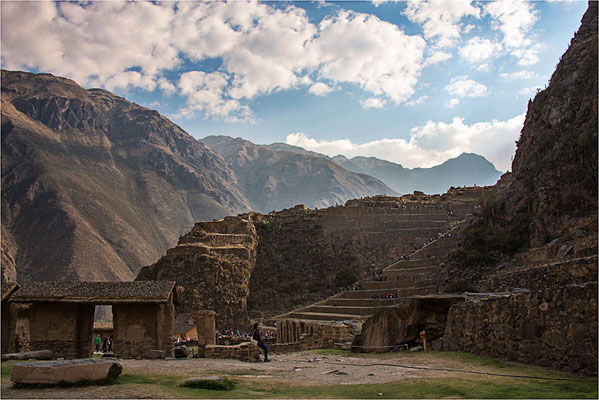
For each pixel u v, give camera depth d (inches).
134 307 1156.5
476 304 948.0
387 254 4106.8
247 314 3582.7
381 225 4414.4
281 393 598.5
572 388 577.3
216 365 918.4
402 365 895.1
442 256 3366.1
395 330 1196.5
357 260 4133.9
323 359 1095.0
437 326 1146.7
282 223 4670.3
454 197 5088.6
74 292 1135.6
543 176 2415.1
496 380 655.1
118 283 1187.3
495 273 2148.1
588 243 1637.6
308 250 4333.2
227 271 3759.8
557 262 1584.6
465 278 2412.6
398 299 2878.9
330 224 4490.7
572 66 2691.9
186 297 3563.0
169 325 1197.1
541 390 579.5
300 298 3853.3
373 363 958.4
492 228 2598.4
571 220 2080.5
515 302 806.5
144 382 646.5
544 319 727.7
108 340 1589.6
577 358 655.1
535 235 2244.1
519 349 784.9
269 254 4350.4
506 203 2684.5
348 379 716.0
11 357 906.1
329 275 4057.6
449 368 805.2
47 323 1128.8
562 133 2513.5
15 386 585.0
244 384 661.3
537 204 2370.8
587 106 2413.9
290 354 1355.8
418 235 4234.7
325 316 2893.7
